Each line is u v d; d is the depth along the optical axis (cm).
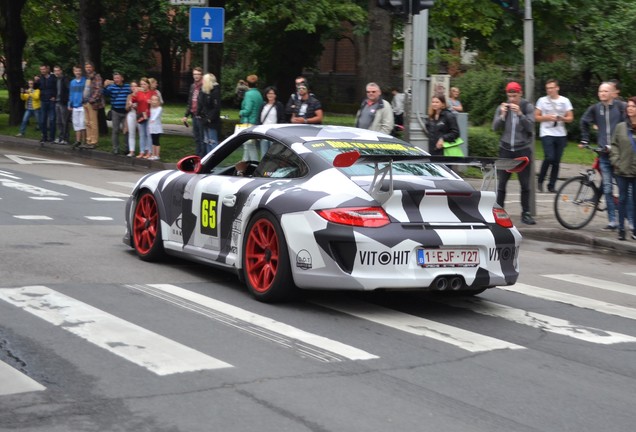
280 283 798
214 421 511
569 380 629
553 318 828
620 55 3719
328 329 736
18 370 588
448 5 3158
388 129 1558
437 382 605
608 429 531
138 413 519
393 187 779
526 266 1146
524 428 524
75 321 717
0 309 745
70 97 2602
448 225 783
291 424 510
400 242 759
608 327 805
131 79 3925
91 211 1411
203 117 2109
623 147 1308
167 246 962
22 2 3572
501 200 1484
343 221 760
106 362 612
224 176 909
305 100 1811
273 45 3781
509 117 1458
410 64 1573
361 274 755
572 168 2567
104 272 925
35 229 1193
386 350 680
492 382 613
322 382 591
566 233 1398
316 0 2934
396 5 1490
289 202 795
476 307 858
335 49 6316
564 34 3341
